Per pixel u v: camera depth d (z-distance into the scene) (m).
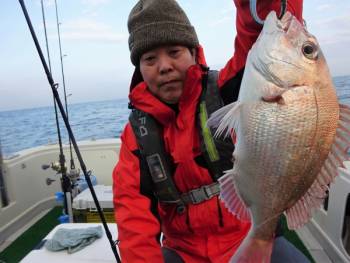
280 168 0.50
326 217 1.17
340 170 1.05
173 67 0.66
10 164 1.62
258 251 0.51
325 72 0.49
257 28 0.59
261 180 0.51
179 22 0.66
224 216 0.67
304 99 0.49
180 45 0.66
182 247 0.74
